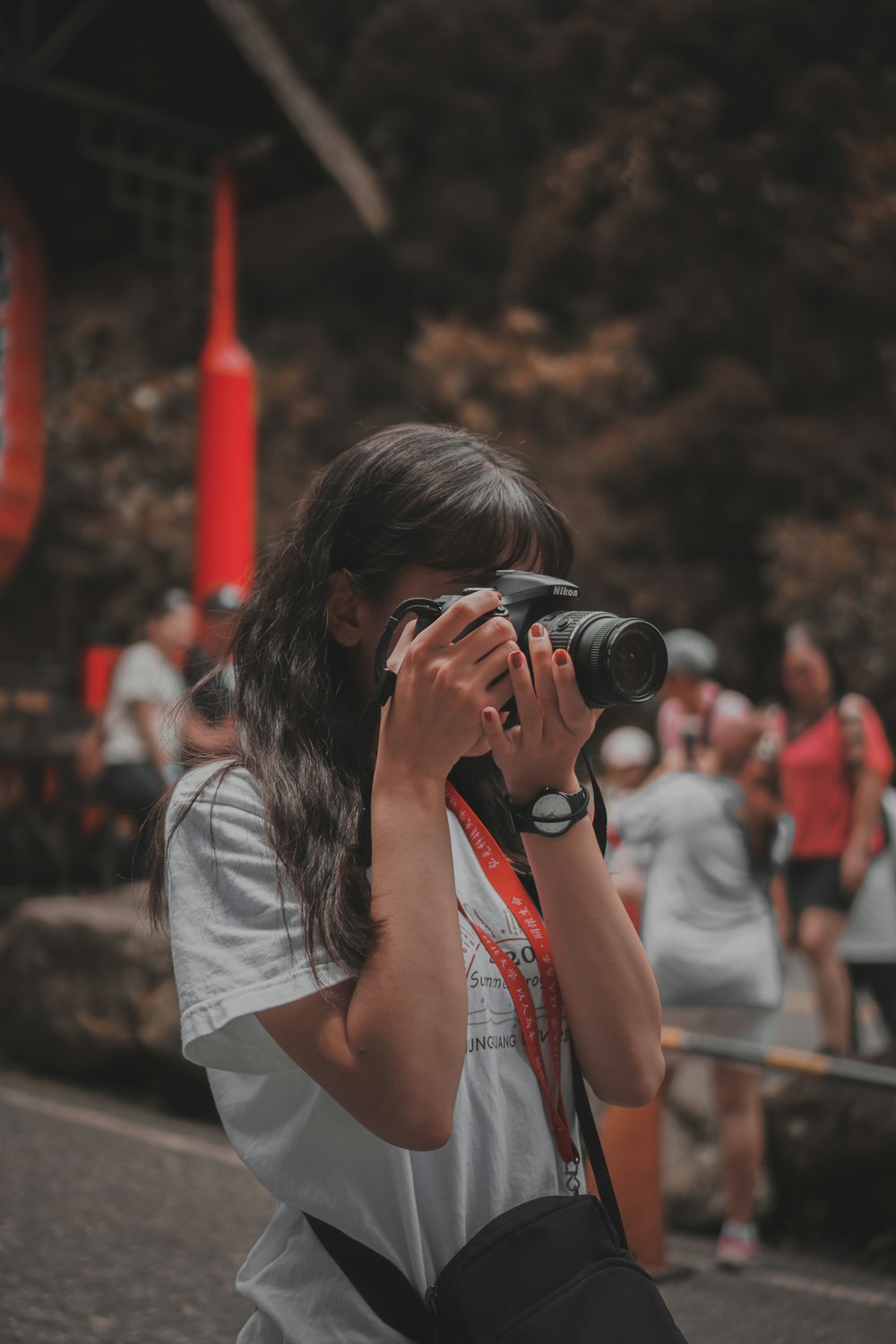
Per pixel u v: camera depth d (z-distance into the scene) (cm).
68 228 725
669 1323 110
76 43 623
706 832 382
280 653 123
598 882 118
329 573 125
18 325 621
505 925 121
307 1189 111
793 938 520
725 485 2098
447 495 121
